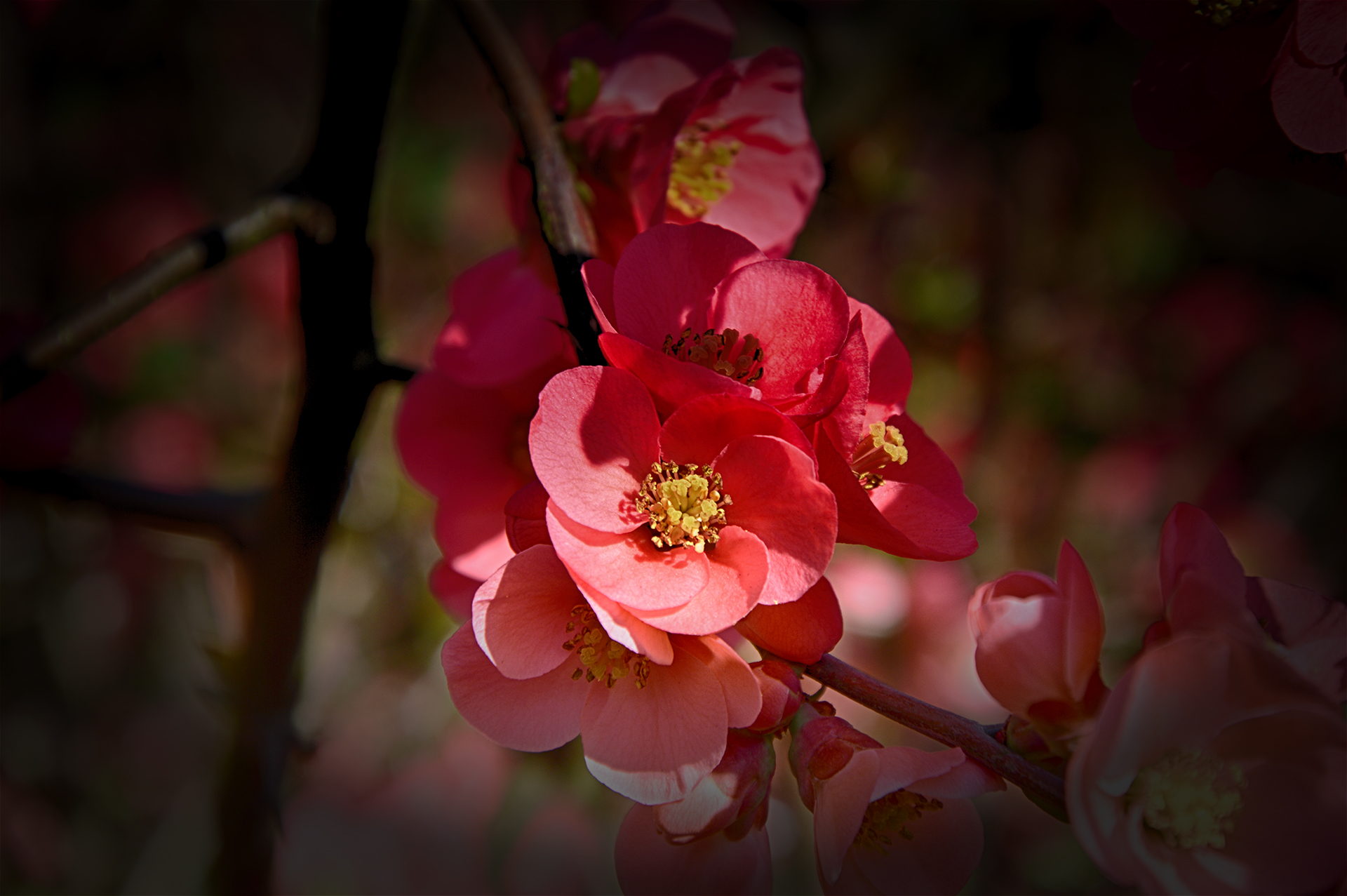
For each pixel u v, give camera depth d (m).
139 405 0.92
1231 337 1.15
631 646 0.39
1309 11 0.43
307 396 0.47
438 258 0.92
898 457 0.42
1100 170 0.94
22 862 0.89
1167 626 0.40
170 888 0.90
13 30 0.91
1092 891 0.96
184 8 0.96
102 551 0.94
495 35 0.43
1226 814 0.39
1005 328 0.93
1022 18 0.83
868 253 0.88
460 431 0.48
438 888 0.99
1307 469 1.18
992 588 0.41
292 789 0.63
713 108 0.46
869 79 0.79
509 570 0.40
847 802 0.40
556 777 0.68
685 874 0.40
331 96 0.45
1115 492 1.04
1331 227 1.14
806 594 0.40
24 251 0.98
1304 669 0.41
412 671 0.74
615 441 0.40
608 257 0.45
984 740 0.40
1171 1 0.45
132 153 1.02
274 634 0.48
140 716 0.98
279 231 0.45
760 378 0.41
